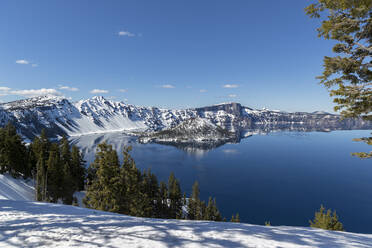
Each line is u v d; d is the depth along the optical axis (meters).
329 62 9.05
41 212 9.51
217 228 7.22
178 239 5.79
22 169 42.66
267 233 6.93
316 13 9.05
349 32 8.93
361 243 6.79
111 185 23.80
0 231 6.34
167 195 54.50
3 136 41.84
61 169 38.03
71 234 6.04
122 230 6.56
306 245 5.82
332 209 79.50
